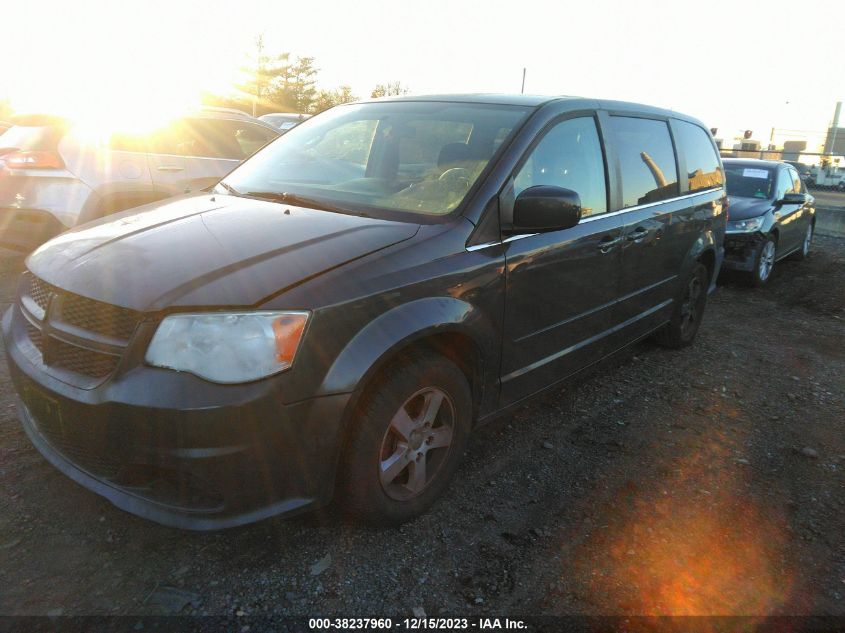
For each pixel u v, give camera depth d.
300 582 2.29
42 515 2.54
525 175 3.01
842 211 13.92
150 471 2.12
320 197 3.06
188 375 2.01
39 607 2.10
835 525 2.82
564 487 3.02
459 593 2.30
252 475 2.09
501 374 2.96
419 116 3.42
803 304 7.34
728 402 4.14
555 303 3.19
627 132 3.92
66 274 2.33
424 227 2.67
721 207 5.18
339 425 2.21
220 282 2.13
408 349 2.49
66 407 2.15
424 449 2.62
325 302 2.17
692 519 2.81
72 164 5.74
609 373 4.54
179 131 6.56
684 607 2.28
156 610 2.13
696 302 5.16
